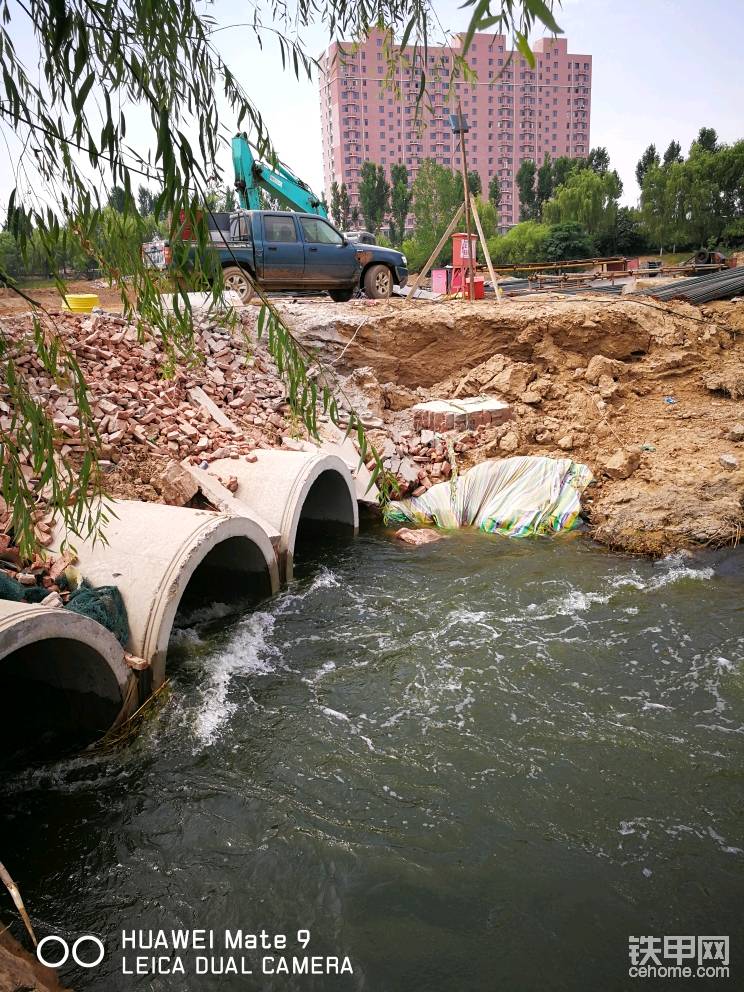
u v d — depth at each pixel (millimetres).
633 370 14430
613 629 8227
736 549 10117
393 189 66562
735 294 17312
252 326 14383
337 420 3646
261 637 8289
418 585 9555
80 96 2871
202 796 5836
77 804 5789
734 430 12312
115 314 12586
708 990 4211
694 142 64688
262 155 3289
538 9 1505
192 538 7359
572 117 82312
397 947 4543
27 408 3660
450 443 12938
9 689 6879
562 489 11703
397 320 14680
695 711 6730
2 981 3752
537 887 4922
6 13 2928
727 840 5273
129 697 6492
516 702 6941
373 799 5758
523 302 16016
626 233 63438
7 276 3486
